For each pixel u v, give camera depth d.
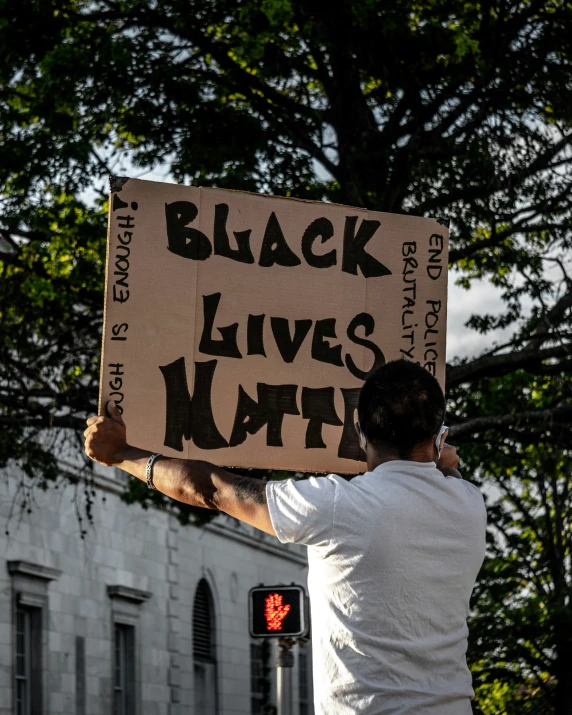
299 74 16.30
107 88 15.11
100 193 15.80
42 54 15.74
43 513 28.08
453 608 3.53
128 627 32.12
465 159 15.50
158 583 33.81
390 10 14.50
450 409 18.34
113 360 4.73
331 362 4.92
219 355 4.81
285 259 4.94
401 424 3.64
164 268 4.81
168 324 4.79
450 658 3.48
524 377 18.11
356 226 5.03
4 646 25.86
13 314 16.33
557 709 20.70
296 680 42.50
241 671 39.25
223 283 4.86
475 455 20.00
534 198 16.11
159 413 4.73
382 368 3.78
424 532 3.51
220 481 3.73
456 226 16.19
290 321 4.91
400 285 5.04
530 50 15.89
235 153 15.25
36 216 15.40
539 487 22.98
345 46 14.53
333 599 3.48
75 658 28.77
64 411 18.33
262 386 4.84
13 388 16.56
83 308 17.16
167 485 3.86
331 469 4.85
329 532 3.48
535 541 23.47
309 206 5.00
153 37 15.80
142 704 31.97
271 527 3.57
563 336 16.06
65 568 28.83
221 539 38.69
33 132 15.91
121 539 31.81
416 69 15.02
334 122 16.08
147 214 4.82
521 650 20.75
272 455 4.81
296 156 15.73
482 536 3.66
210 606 37.75
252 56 14.41
